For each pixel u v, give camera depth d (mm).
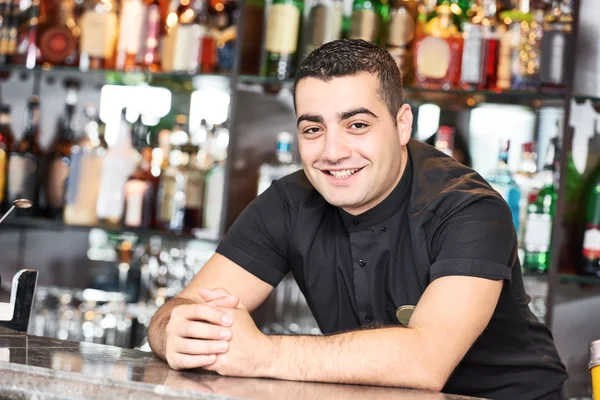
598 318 2264
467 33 2248
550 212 2209
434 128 2488
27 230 2824
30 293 1472
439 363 1218
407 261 1486
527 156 2279
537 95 2160
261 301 1632
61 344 1341
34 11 2592
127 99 2744
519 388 1510
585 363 2264
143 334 2561
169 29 2473
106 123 2758
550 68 2156
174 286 2559
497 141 2449
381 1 2322
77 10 2613
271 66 2350
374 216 1497
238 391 1030
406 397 1092
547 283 2129
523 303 1492
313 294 1607
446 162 1531
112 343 2568
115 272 2732
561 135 2135
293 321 2473
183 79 2459
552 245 2127
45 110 2818
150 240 2639
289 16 2336
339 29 2336
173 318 1212
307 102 1386
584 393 2262
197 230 2436
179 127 2529
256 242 1611
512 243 1378
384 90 1396
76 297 2660
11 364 1102
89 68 2510
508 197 2250
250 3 2357
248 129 2385
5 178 2600
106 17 2525
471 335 1275
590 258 2191
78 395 1041
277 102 2459
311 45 2324
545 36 2162
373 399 1053
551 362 1543
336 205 1449
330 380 1176
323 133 1398
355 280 1531
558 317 2273
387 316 1524
